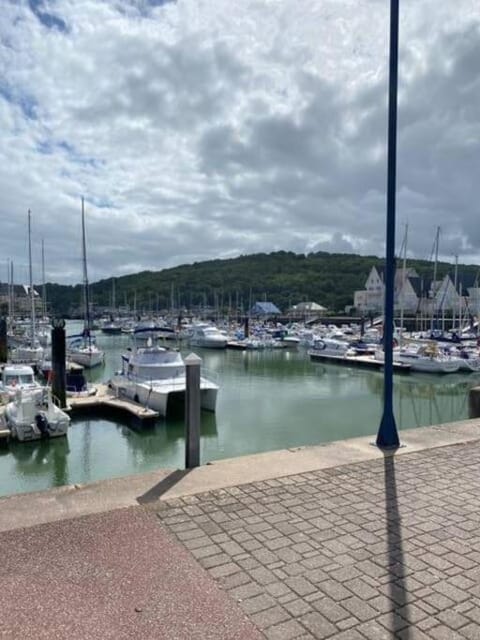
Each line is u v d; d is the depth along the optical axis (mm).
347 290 129125
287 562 3527
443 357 35281
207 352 51875
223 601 3033
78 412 20109
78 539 3842
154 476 5324
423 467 5793
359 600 3061
